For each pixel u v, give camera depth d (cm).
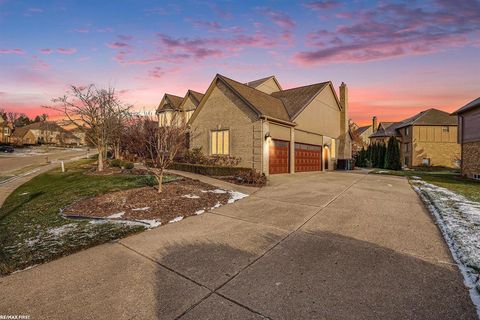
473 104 1582
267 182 1186
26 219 657
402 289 302
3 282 334
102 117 1628
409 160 3516
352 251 412
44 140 7306
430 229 517
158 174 1005
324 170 2205
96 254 416
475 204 714
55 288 316
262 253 410
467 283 313
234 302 282
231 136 1528
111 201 743
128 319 256
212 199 800
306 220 586
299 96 2030
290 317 256
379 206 712
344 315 258
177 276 340
